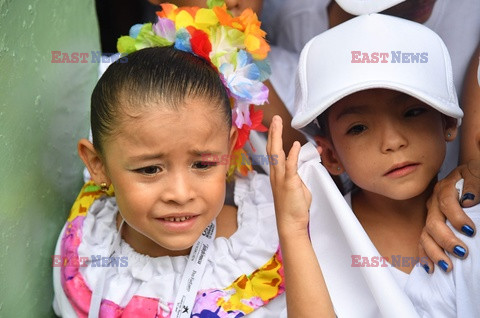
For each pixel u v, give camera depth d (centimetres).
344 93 101
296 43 145
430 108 105
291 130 134
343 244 106
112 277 101
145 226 93
